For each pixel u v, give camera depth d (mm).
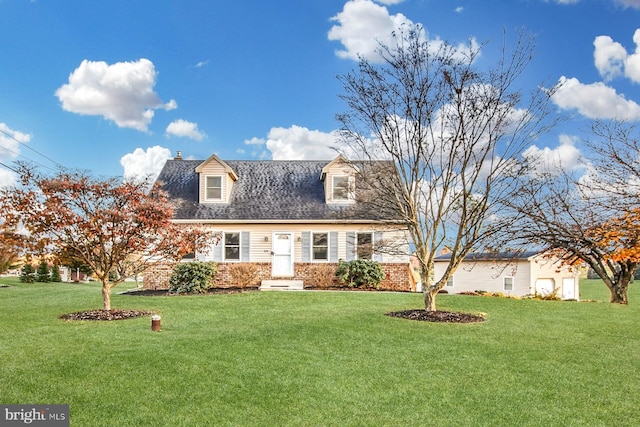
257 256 20859
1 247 8961
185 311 12250
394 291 19062
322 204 21625
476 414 5324
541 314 12352
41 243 10539
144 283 19984
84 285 25797
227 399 5504
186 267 17922
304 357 7355
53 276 29062
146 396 5461
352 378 6449
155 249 12086
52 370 6234
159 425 4738
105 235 11273
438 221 11844
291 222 20781
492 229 11602
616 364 7398
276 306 13273
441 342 8625
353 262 19969
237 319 10836
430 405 5566
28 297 15805
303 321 10438
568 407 5594
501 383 6402
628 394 6062
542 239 15906
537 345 8547
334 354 7629
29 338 8227
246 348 7766
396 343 8484
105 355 7004
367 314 11609
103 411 5008
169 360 6824
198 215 20938
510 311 12828
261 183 23109
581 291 31547
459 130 11156
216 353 7344
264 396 5656
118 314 11320
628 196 14445
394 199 12789
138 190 11812
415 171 11781
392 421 5070
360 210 19797
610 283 17000
